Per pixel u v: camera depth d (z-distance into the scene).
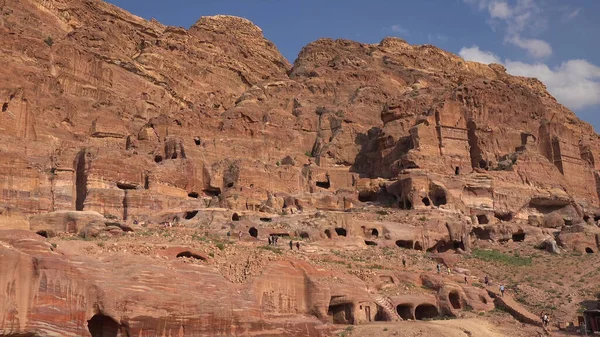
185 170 76.75
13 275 35.38
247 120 98.19
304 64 139.88
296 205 78.12
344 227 70.44
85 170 68.19
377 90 120.75
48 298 36.47
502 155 95.81
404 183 82.38
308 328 47.28
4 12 98.50
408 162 86.56
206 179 79.06
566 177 100.00
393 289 57.94
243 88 137.12
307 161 95.62
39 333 35.62
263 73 147.38
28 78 81.25
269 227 66.94
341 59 135.88
